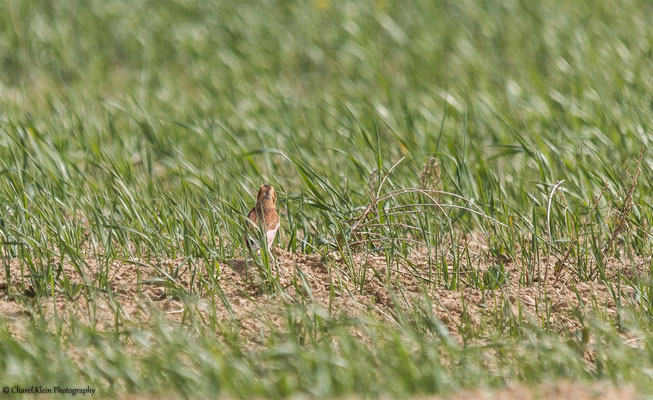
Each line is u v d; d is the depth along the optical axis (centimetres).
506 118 2423
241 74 3481
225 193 2020
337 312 1457
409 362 1163
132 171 2077
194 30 4072
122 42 4084
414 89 3194
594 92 2727
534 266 1666
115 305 1468
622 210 1711
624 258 1739
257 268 1619
